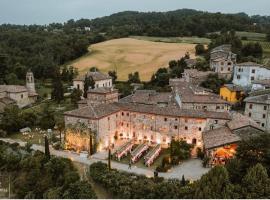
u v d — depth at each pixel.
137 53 195.75
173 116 85.94
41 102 139.38
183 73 141.38
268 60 150.12
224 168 55.06
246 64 124.69
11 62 188.12
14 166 78.75
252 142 61.38
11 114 108.81
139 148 83.62
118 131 95.25
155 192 59.12
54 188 66.19
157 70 163.88
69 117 88.12
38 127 109.25
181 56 180.75
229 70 137.75
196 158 79.94
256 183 52.25
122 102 101.38
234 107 109.31
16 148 88.38
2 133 100.69
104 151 86.12
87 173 72.56
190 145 82.94
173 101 101.38
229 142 70.44
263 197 51.16
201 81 127.88
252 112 93.50
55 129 106.38
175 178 66.75
